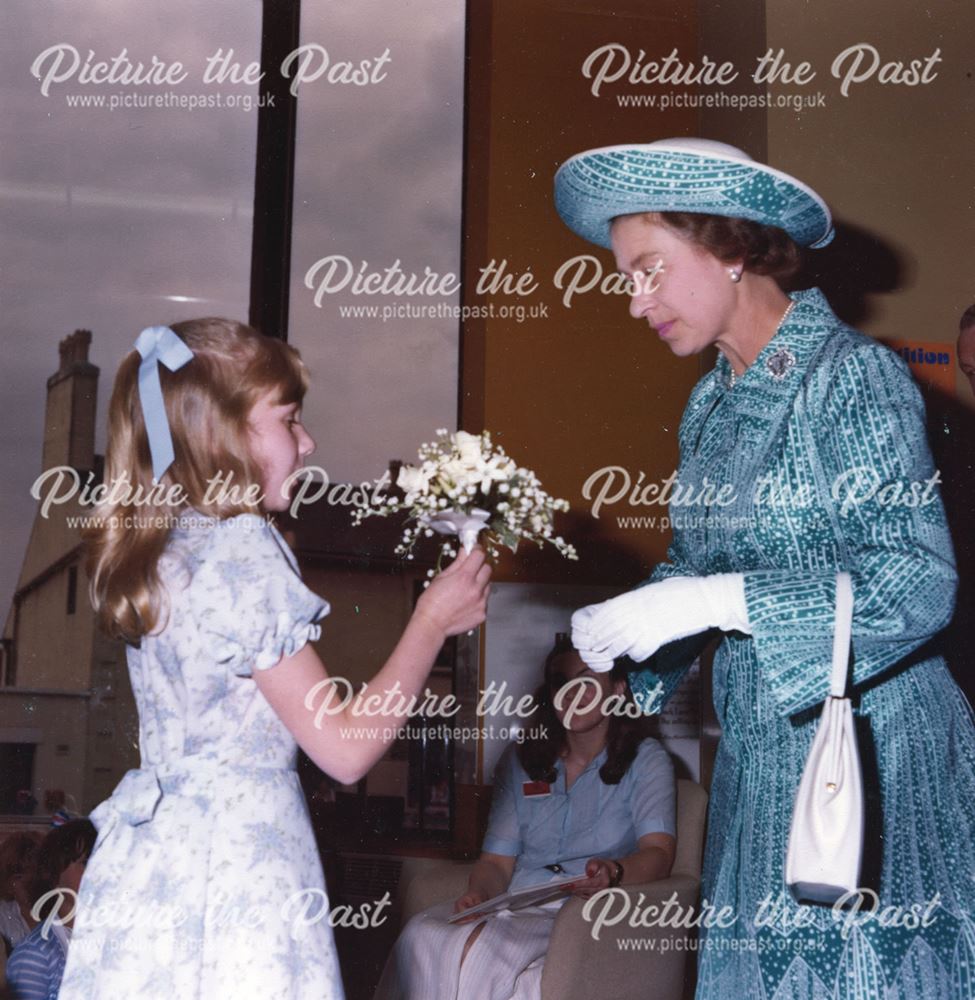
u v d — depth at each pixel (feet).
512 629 12.58
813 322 5.14
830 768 4.49
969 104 11.30
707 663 12.47
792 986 4.66
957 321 11.02
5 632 14.34
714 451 5.36
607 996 8.73
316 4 14.66
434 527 5.70
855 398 4.86
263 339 5.20
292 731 4.58
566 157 13.32
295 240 14.49
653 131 13.44
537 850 10.20
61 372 14.65
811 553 4.94
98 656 14.66
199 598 4.59
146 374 4.92
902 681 4.85
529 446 12.89
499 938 9.07
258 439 5.01
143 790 4.61
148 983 4.43
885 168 11.13
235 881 4.50
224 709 4.65
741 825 5.05
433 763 13.33
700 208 5.06
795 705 4.63
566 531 12.81
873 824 4.69
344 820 13.12
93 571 4.80
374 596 14.14
